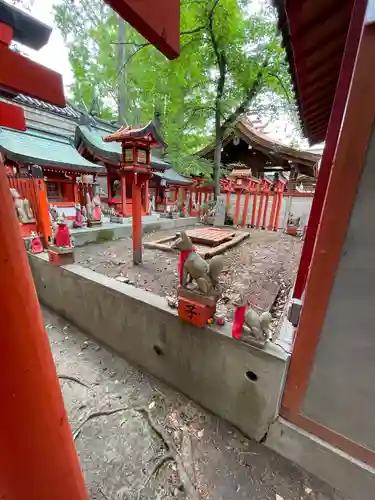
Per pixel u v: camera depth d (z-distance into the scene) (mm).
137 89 10500
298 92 2338
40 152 4906
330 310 1276
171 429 1788
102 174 7742
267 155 9008
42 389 579
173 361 2062
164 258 3953
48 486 624
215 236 5332
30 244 3436
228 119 8461
